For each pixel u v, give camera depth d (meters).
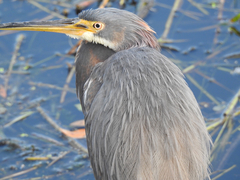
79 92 9.05
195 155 6.75
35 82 12.39
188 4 14.72
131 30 8.14
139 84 7.00
